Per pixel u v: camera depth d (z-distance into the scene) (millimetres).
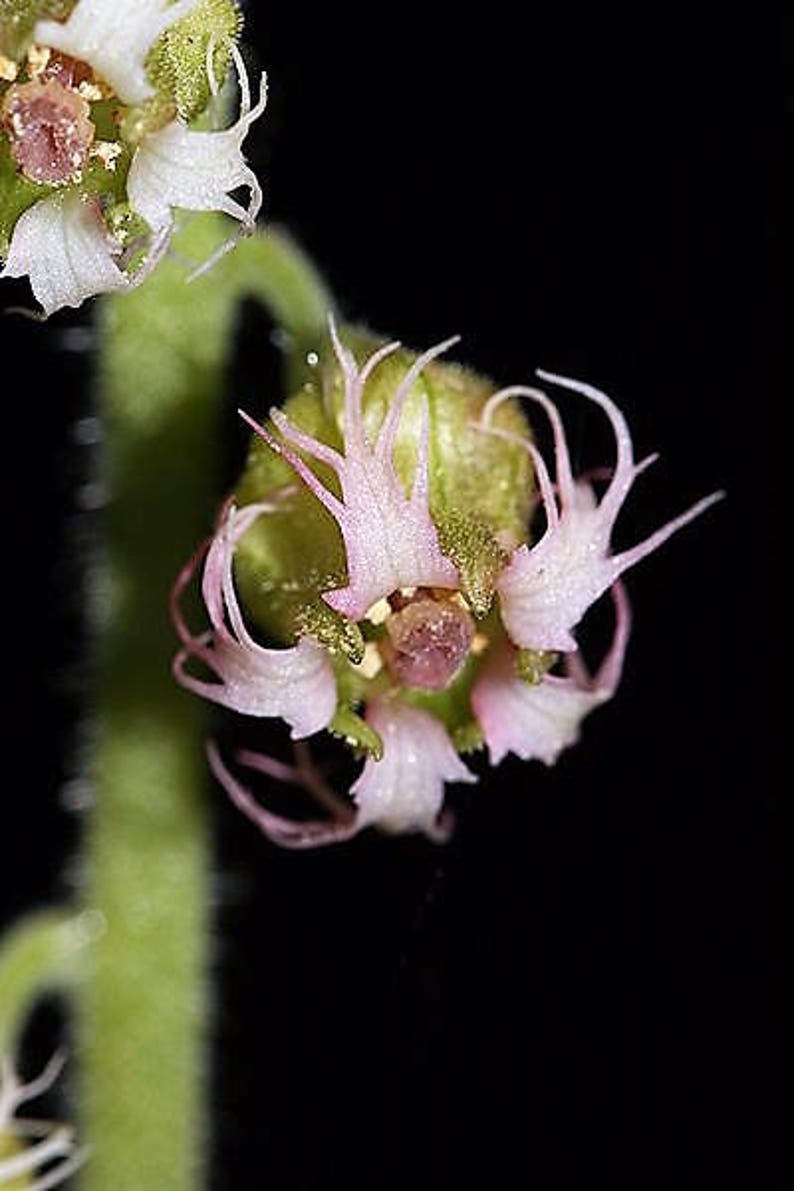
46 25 81
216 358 87
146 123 81
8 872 103
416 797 86
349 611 83
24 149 81
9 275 82
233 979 104
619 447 85
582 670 87
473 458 85
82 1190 88
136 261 82
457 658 84
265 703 84
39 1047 99
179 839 88
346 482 83
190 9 81
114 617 88
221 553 83
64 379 102
